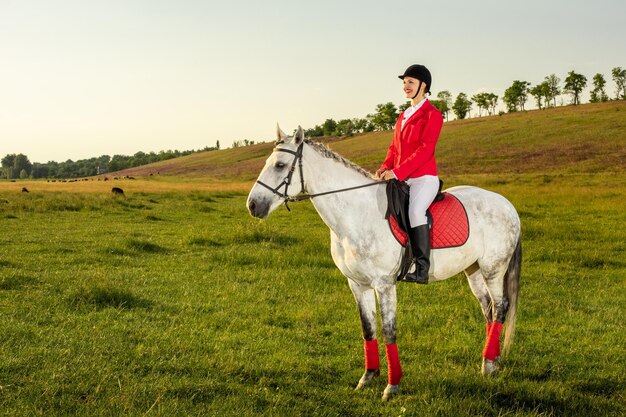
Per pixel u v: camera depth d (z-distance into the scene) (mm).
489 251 5359
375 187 5055
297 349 5914
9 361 5227
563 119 85812
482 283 5805
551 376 5250
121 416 4137
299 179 4859
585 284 9180
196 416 4227
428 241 4922
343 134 141750
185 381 4871
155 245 12703
